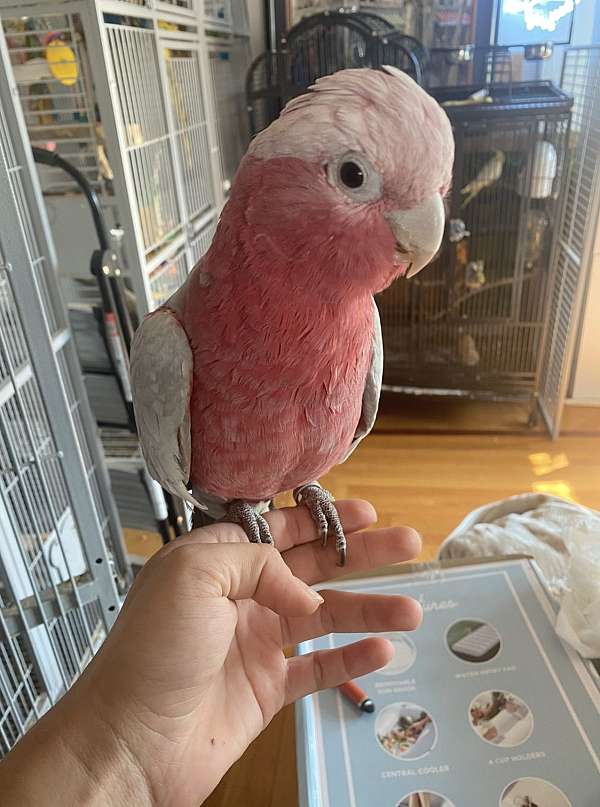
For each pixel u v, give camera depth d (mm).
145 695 522
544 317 2158
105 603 1068
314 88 522
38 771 494
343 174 504
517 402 2371
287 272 539
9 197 818
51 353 904
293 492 805
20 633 1008
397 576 971
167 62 1516
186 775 569
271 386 584
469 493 1950
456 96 2018
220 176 1999
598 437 2219
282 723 1030
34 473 1081
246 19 2303
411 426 2312
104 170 1305
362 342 609
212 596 519
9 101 943
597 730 741
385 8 2146
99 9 1089
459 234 2061
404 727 758
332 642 883
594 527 998
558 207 2016
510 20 2025
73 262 1410
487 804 675
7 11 1097
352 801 688
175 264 1546
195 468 670
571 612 868
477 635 867
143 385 626
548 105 1844
